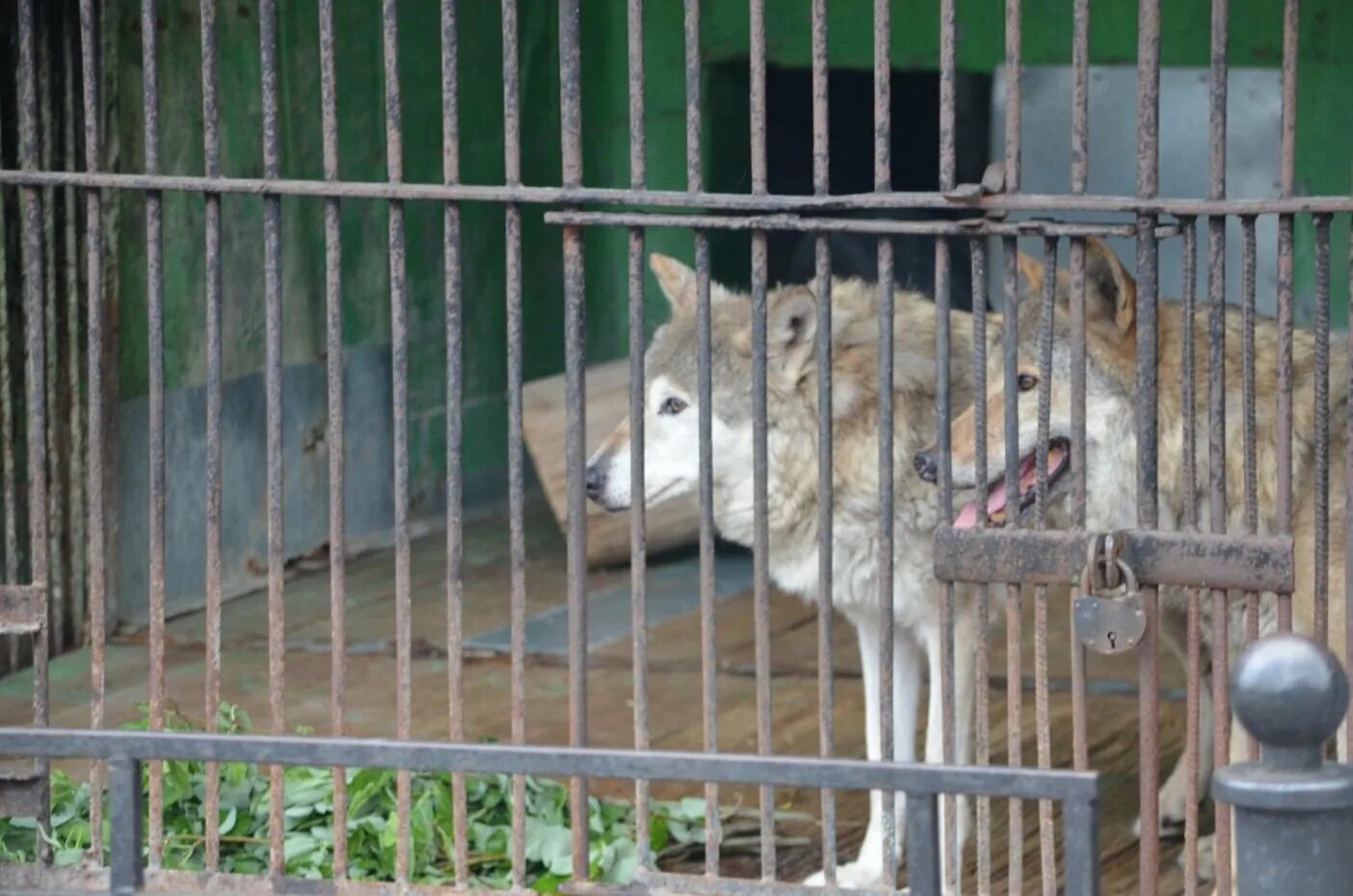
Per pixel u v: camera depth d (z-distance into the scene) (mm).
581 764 3568
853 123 13438
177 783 6230
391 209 5023
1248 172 12477
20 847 6000
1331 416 6059
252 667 9438
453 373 5047
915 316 7152
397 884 5109
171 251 10297
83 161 9602
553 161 12836
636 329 4957
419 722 8461
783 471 7000
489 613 10453
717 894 5035
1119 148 13625
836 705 8680
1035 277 6461
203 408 10617
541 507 13023
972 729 6742
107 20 9711
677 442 7410
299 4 11141
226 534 10844
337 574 5164
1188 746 5188
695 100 4844
